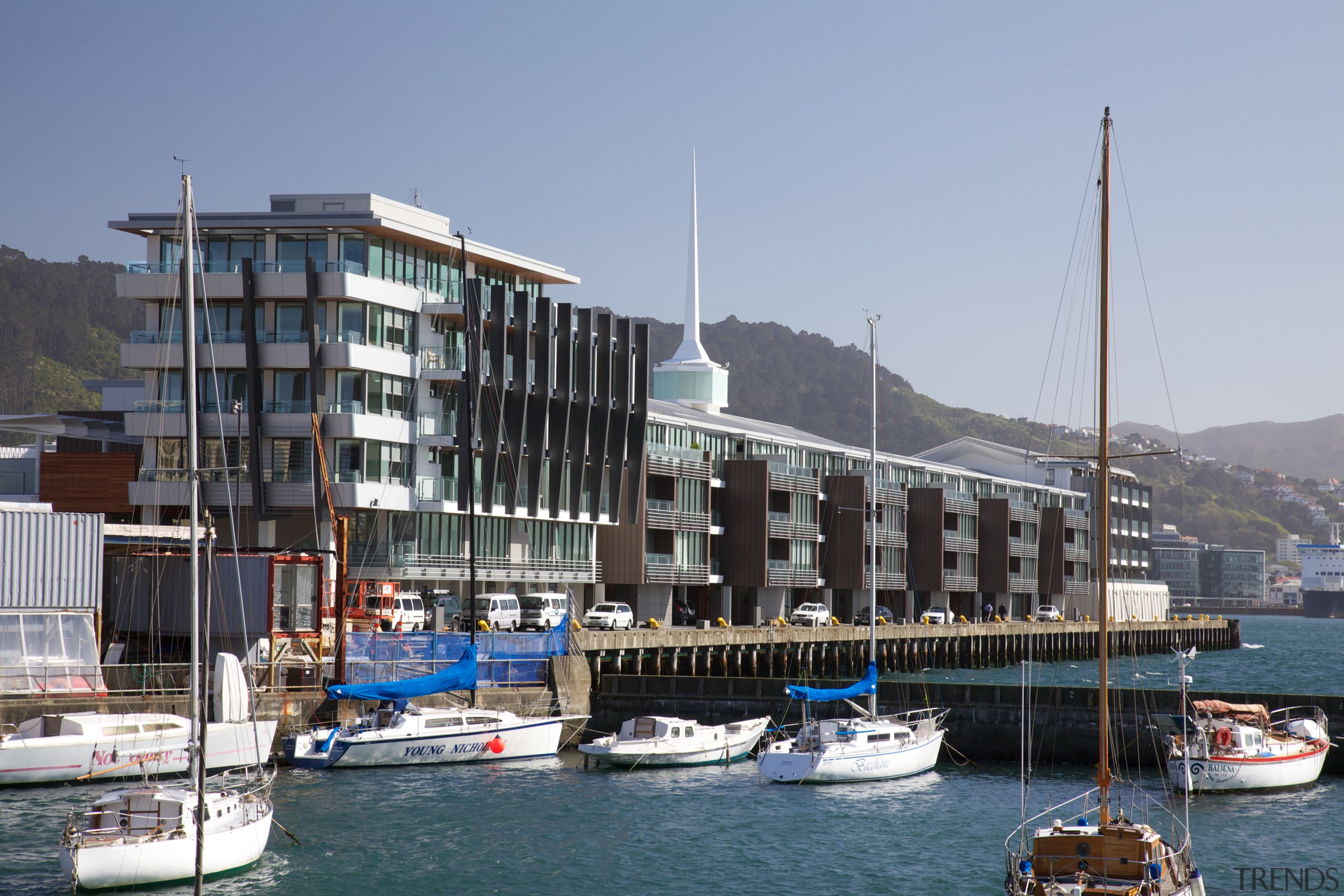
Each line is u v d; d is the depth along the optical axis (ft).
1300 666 422.00
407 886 116.78
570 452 288.10
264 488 244.83
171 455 247.91
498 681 189.88
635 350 304.30
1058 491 542.57
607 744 172.55
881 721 176.45
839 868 125.08
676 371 449.06
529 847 130.52
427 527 261.24
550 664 195.11
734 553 340.39
